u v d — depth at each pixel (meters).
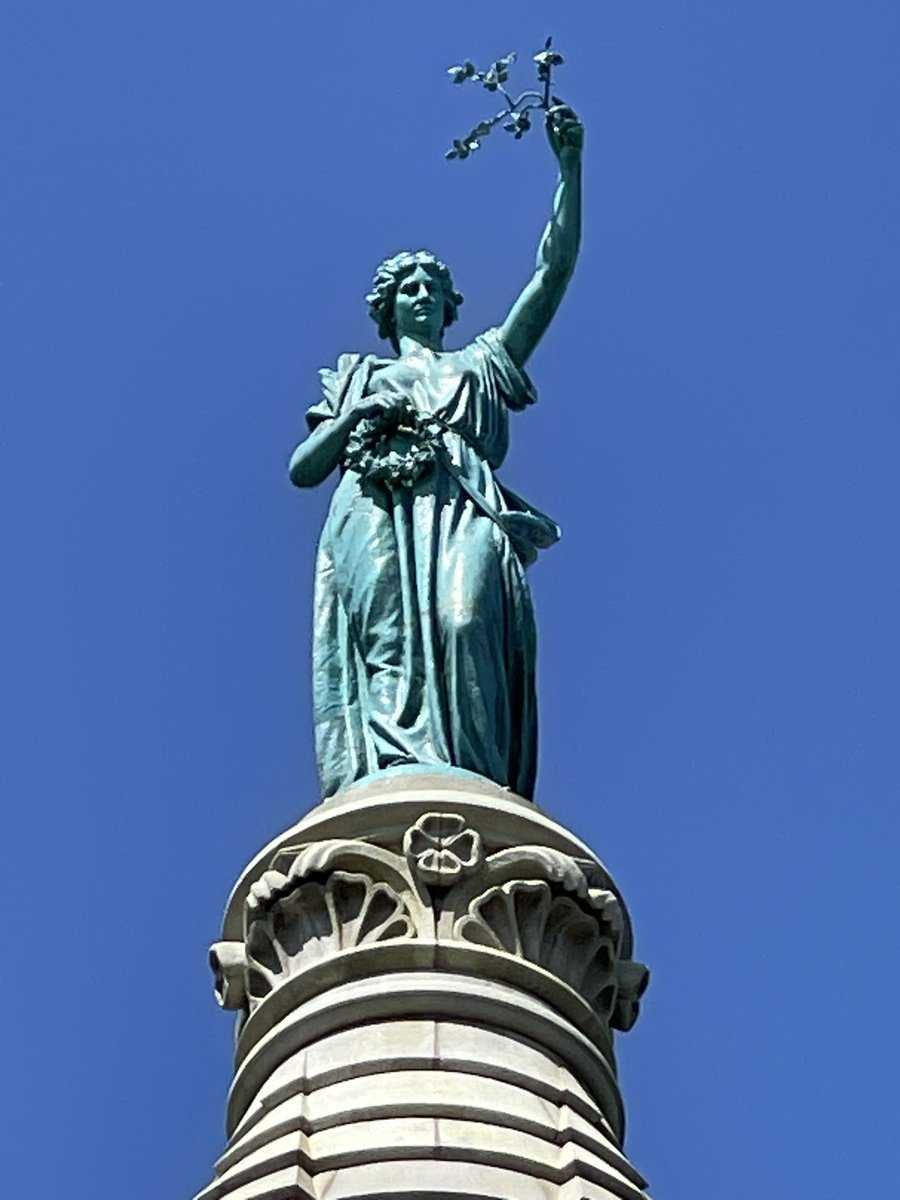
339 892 33.09
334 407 38.47
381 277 40.75
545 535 37.53
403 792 33.72
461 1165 29.92
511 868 33.25
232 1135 32.34
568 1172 30.11
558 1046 32.09
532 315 39.75
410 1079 31.03
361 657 36.22
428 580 36.09
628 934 34.47
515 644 36.41
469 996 31.91
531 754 36.25
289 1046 32.09
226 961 34.06
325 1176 29.92
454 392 38.41
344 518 37.00
